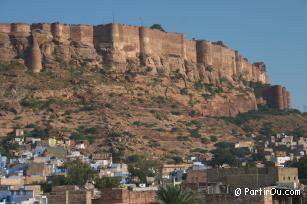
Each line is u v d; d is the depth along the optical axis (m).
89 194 79.00
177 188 78.31
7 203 102.38
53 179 152.75
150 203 81.56
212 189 82.06
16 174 173.88
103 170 195.62
